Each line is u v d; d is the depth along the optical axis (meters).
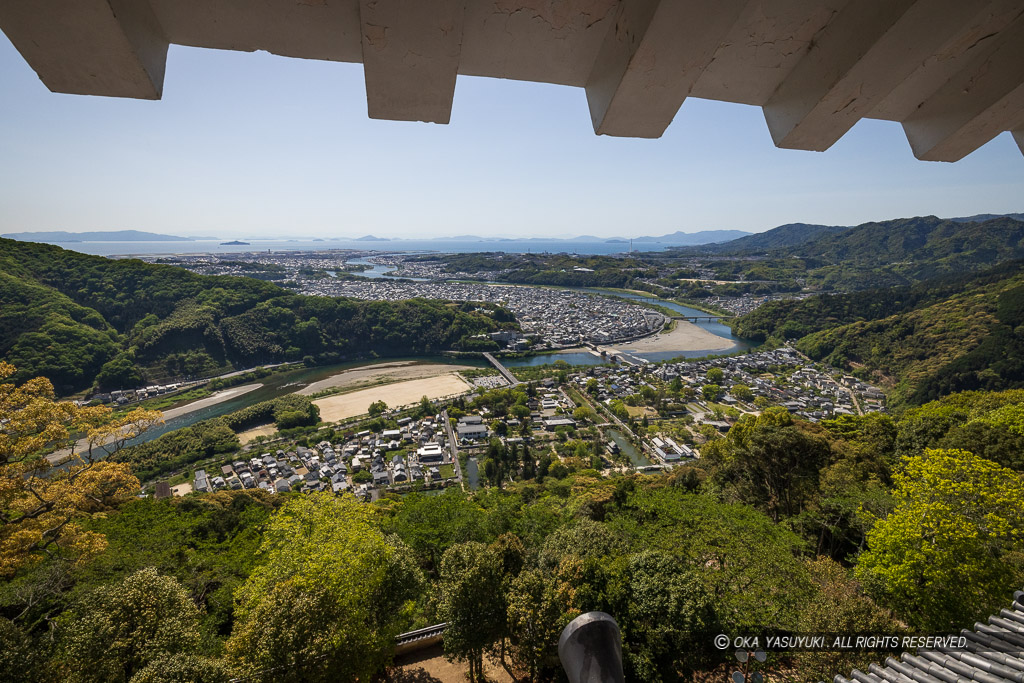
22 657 8.93
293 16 1.76
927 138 2.44
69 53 1.61
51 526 11.55
